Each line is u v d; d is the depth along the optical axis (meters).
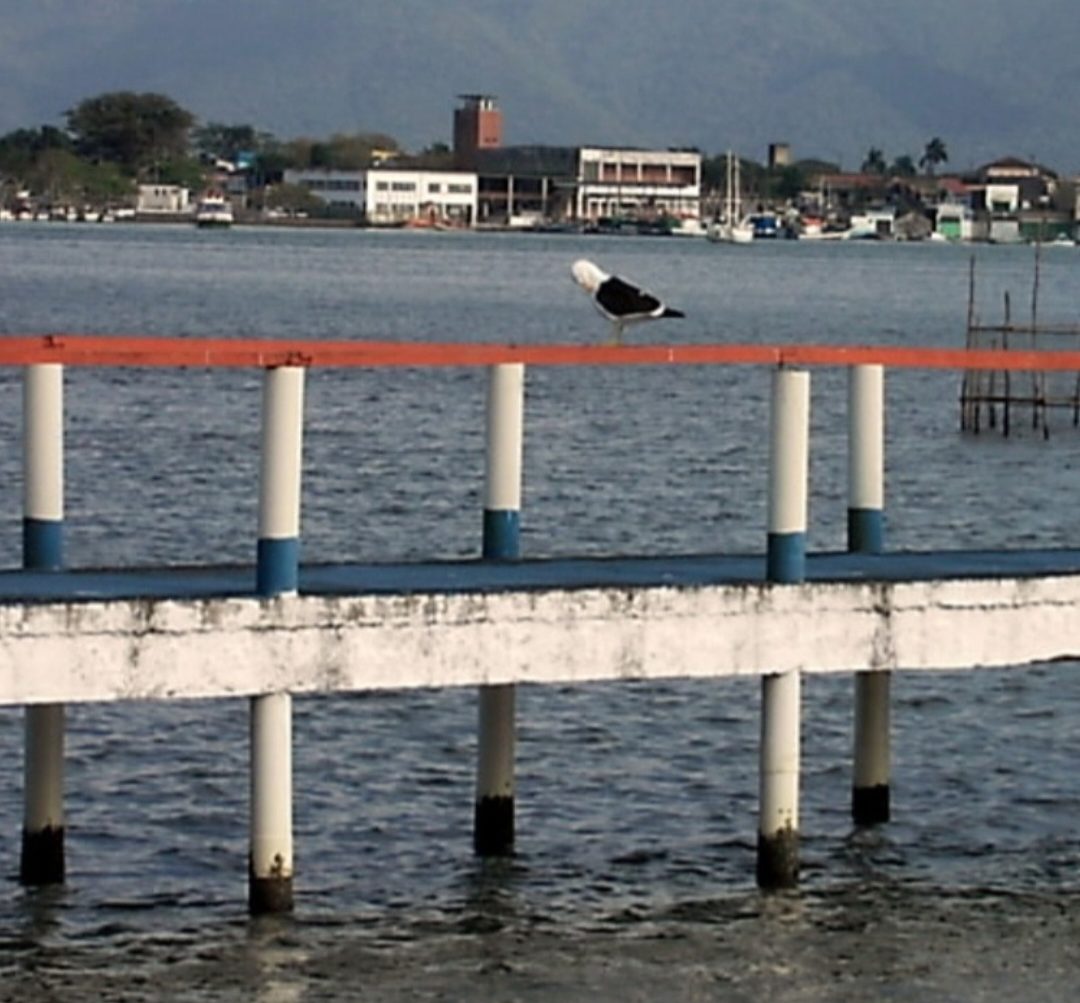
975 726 49.34
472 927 36.47
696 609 34.72
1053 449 106.19
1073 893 38.84
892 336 194.62
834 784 44.62
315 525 75.81
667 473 91.12
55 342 34.06
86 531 72.88
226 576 35.41
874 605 35.50
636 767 45.50
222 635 32.91
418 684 33.66
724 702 49.84
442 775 44.75
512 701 39.53
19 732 46.62
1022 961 35.75
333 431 101.38
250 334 173.00
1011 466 99.62
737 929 36.59
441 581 35.19
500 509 37.84
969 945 36.31
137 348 33.97
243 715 48.31
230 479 85.50
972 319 143.25
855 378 38.62
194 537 72.25
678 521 79.31
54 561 36.00
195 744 46.44
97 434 97.69
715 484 88.44
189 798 43.25
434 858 39.72
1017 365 37.66
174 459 90.50
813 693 51.12
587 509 81.25
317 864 39.25
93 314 187.12
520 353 35.91
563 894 38.03
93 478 84.25
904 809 43.12
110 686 32.47
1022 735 48.84
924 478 94.38
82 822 41.62
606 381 129.38
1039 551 39.62
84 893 37.81
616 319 37.69
